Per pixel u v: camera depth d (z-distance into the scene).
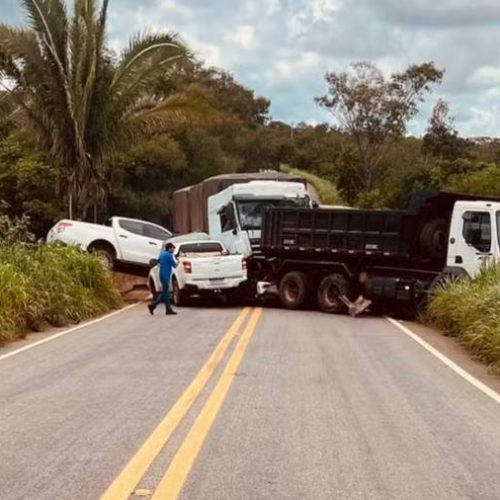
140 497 6.75
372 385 12.12
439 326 20.19
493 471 7.70
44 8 29.00
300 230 25.56
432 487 7.17
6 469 7.60
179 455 8.03
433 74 68.38
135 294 30.30
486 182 46.88
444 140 69.75
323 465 7.78
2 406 10.49
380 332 19.58
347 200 67.88
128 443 8.52
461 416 10.11
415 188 56.25
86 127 30.33
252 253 27.19
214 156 55.31
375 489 7.08
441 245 22.86
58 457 8.01
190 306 26.73
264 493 6.91
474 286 19.88
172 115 31.50
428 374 13.31
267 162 73.25
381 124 69.19
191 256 26.72
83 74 29.53
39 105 29.97
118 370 13.34
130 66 30.62
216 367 13.52
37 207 39.78
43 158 38.28
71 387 11.82
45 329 19.55
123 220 30.83
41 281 20.64
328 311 24.94
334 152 80.44
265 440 8.68
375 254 23.75
